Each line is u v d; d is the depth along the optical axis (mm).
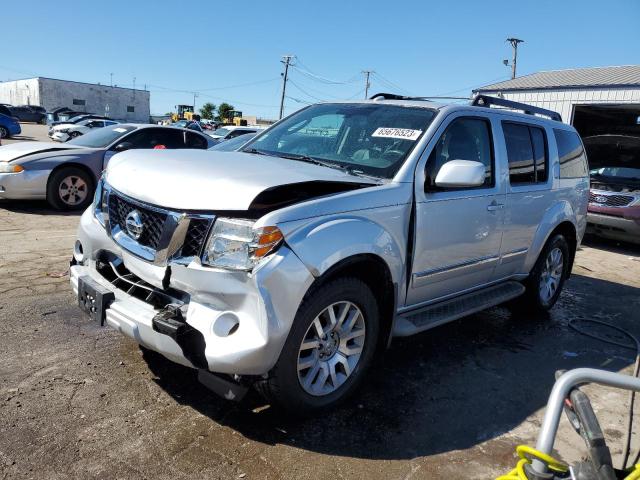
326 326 3115
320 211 2994
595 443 1618
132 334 2943
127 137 9641
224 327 2736
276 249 2744
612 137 10633
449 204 3838
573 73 20484
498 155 4430
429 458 2924
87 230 3516
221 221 2783
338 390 3240
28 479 2484
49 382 3340
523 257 4926
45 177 8648
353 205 3172
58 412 3027
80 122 28562
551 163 5172
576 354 4633
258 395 3402
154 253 2979
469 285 4398
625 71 19250
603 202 9727
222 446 2852
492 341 4781
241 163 3410
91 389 3299
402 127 3945
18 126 28828
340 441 2996
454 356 4359
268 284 2680
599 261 8797
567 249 5691
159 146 9953
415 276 3682
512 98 18734
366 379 3793
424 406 3482
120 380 3430
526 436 3232
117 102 72688
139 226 3062
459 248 4031
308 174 3262
